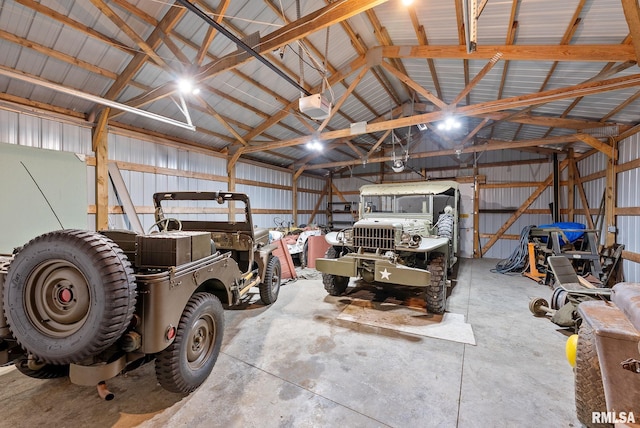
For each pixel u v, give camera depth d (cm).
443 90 601
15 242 402
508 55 369
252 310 388
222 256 266
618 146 509
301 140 665
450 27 392
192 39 409
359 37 468
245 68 499
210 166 719
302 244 696
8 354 179
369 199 564
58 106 456
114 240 230
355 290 488
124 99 488
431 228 495
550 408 194
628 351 131
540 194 823
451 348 280
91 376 161
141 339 173
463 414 189
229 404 198
